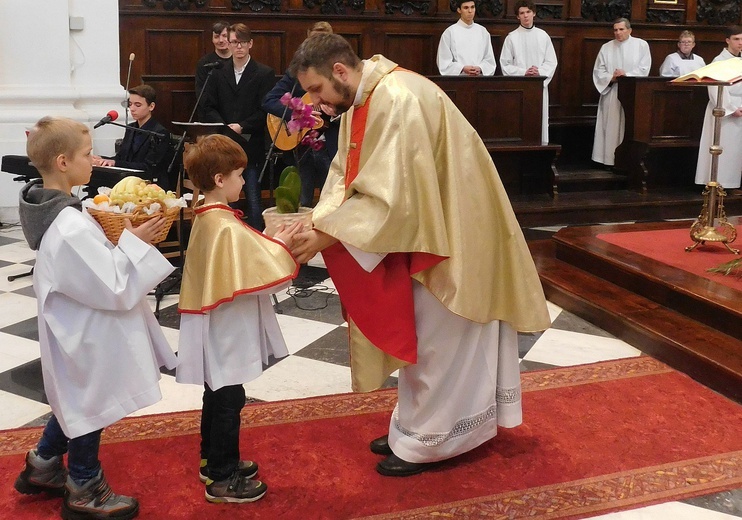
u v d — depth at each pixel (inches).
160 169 202.8
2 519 93.8
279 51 309.7
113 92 275.0
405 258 98.6
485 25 344.2
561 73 358.0
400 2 325.7
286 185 103.8
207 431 99.7
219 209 93.3
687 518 95.9
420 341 101.5
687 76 191.0
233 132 205.5
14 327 164.1
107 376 87.7
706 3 370.3
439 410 103.6
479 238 99.6
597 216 295.3
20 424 120.7
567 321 174.9
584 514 96.2
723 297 155.5
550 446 113.5
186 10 293.9
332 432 117.7
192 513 95.3
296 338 160.1
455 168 97.5
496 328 105.6
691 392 133.6
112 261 85.0
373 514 95.5
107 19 272.7
